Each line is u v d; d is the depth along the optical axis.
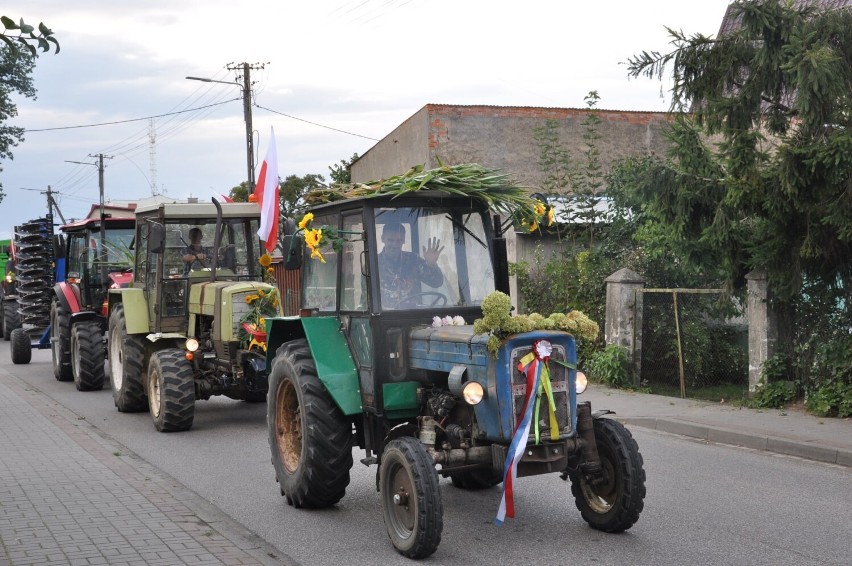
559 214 18.19
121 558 6.05
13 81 27.44
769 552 6.23
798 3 12.39
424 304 7.17
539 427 6.09
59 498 7.83
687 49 11.44
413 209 7.32
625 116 26.22
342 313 7.56
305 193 8.14
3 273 31.72
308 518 7.47
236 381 11.80
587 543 6.50
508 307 6.02
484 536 6.75
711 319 14.50
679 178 11.68
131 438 11.41
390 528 6.49
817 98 10.09
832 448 9.31
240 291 11.70
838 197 10.29
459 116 25.02
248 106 35.91
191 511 7.39
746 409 11.97
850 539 6.52
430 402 6.71
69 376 17.80
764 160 11.01
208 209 12.83
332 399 7.50
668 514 7.25
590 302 16.14
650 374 14.70
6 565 5.89
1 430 11.70
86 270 16.92
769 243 11.48
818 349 11.63
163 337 12.45
